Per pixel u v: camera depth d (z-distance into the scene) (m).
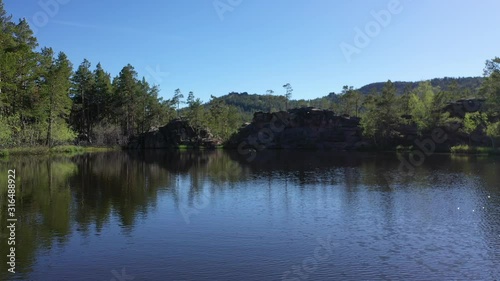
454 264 14.63
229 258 15.14
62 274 13.34
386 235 18.66
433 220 21.59
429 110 81.81
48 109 75.00
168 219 21.52
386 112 87.12
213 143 117.19
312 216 22.67
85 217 21.61
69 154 74.06
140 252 15.74
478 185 34.03
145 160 64.75
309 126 109.31
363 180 38.44
